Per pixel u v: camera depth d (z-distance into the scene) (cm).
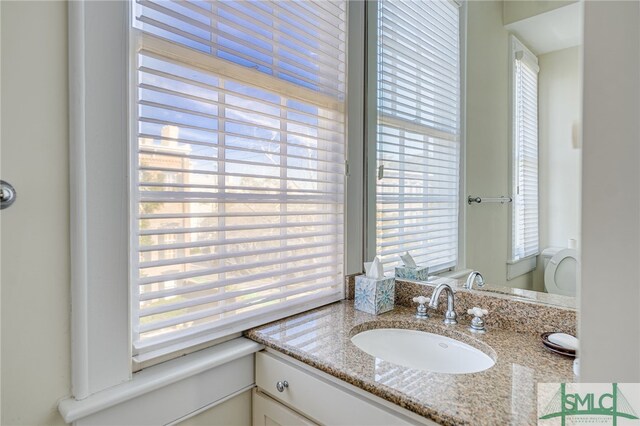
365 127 159
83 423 78
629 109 41
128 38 85
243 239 111
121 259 85
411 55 154
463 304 130
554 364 93
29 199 73
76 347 79
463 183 139
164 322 95
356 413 87
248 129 112
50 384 76
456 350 115
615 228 42
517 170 124
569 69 115
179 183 96
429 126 148
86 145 79
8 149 70
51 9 75
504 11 129
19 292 72
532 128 121
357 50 154
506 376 86
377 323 127
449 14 143
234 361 108
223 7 104
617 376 43
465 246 136
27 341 73
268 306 123
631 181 41
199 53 100
